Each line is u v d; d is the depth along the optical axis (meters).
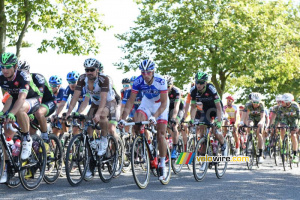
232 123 13.05
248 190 6.53
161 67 24.95
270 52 25.83
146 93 7.01
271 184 7.26
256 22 25.36
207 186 6.88
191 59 23.88
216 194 6.10
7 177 5.84
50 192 5.99
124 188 6.52
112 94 7.45
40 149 6.36
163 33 24.52
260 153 10.17
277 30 25.88
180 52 24.89
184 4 25.00
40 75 6.57
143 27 26.08
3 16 17.16
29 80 5.99
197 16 24.45
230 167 10.16
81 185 6.73
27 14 18.17
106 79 6.89
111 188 6.49
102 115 7.02
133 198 5.66
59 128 8.12
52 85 8.52
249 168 9.85
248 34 24.34
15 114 5.89
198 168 7.54
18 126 6.05
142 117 6.96
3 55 5.77
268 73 25.83
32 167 6.19
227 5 24.80
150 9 26.00
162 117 6.91
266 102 39.03
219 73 27.09
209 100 8.39
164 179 6.98
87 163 6.83
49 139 6.83
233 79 29.52
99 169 7.03
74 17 19.75
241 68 25.19
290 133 10.52
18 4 18.12
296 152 10.38
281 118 10.91
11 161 5.76
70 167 6.49
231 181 7.55
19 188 6.32
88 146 6.86
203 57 23.72
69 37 19.75
